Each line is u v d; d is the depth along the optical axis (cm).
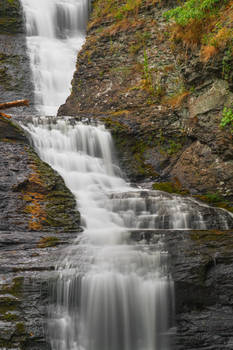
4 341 505
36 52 1945
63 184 948
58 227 805
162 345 590
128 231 753
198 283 611
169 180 1186
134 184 1162
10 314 528
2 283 550
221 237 710
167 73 1332
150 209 888
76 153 1160
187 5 1213
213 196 1062
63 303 566
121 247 675
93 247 679
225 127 1077
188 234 726
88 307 577
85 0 2180
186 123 1215
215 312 606
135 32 1490
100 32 1642
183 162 1183
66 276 577
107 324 581
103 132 1226
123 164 1214
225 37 1053
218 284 618
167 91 1312
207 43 1126
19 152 991
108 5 1741
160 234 729
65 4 2206
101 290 587
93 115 1404
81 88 1536
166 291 607
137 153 1252
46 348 530
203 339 586
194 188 1122
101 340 574
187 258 631
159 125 1262
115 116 1317
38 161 988
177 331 594
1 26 2055
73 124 1192
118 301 591
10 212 796
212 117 1114
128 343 583
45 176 938
